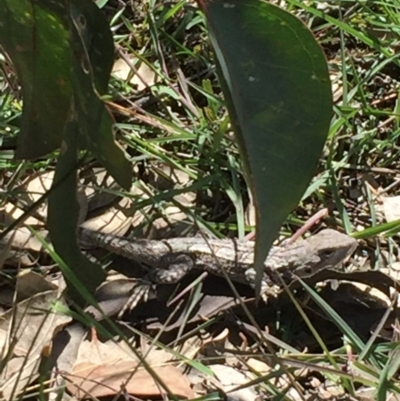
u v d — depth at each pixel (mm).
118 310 1686
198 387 1531
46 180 2000
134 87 2402
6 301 1690
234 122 771
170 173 2141
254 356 1540
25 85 1243
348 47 2678
